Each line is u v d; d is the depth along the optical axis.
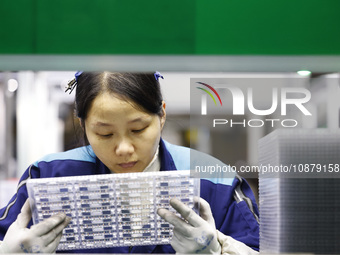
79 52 0.97
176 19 0.97
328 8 0.97
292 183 0.98
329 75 1.11
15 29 0.96
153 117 1.28
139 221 1.17
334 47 0.97
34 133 2.96
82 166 1.51
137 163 1.31
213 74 1.15
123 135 1.25
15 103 2.91
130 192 1.15
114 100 1.18
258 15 0.97
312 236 0.98
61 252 1.25
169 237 1.19
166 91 1.41
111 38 0.97
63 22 0.97
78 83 1.28
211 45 0.97
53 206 1.17
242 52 0.97
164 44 0.97
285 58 1.00
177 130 1.55
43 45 0.97
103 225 1.17
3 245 1.14
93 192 1.16
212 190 1.41
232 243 1.24
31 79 2.87
